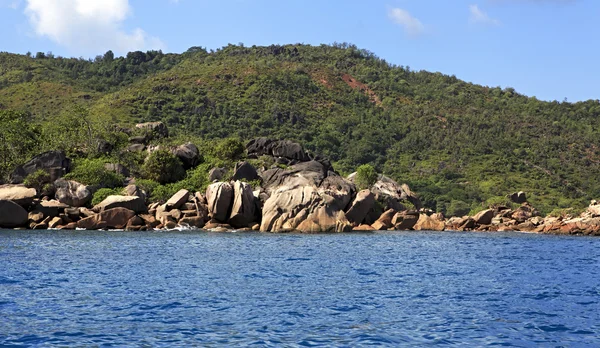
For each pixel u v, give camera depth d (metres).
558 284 28.59
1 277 26.62
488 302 23.73
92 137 73.12
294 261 34.66
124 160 70.56
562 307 22.97
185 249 39.31
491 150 178.62
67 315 19.98
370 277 29.41
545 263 37.53
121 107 162.25
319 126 184.75
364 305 22.55
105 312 20.48
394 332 18.75
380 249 43.44
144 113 161.38
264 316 20.39
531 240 58.75
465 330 19.23
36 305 21.30
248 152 80.19
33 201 55.44
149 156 68.94
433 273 31.55
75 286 24.88
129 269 29.73
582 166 170.12
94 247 39.06
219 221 59.06
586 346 17.75
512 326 19.88
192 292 24.14
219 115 171.75
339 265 33.53
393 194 79.19
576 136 192.62
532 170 165.38
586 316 21.48
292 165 74.75
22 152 68.31
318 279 28.22
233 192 59.56
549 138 188.88
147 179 67.19
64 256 34.16
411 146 183.62
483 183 153.38
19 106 176.38
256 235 52.88
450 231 70.81
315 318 20.30
